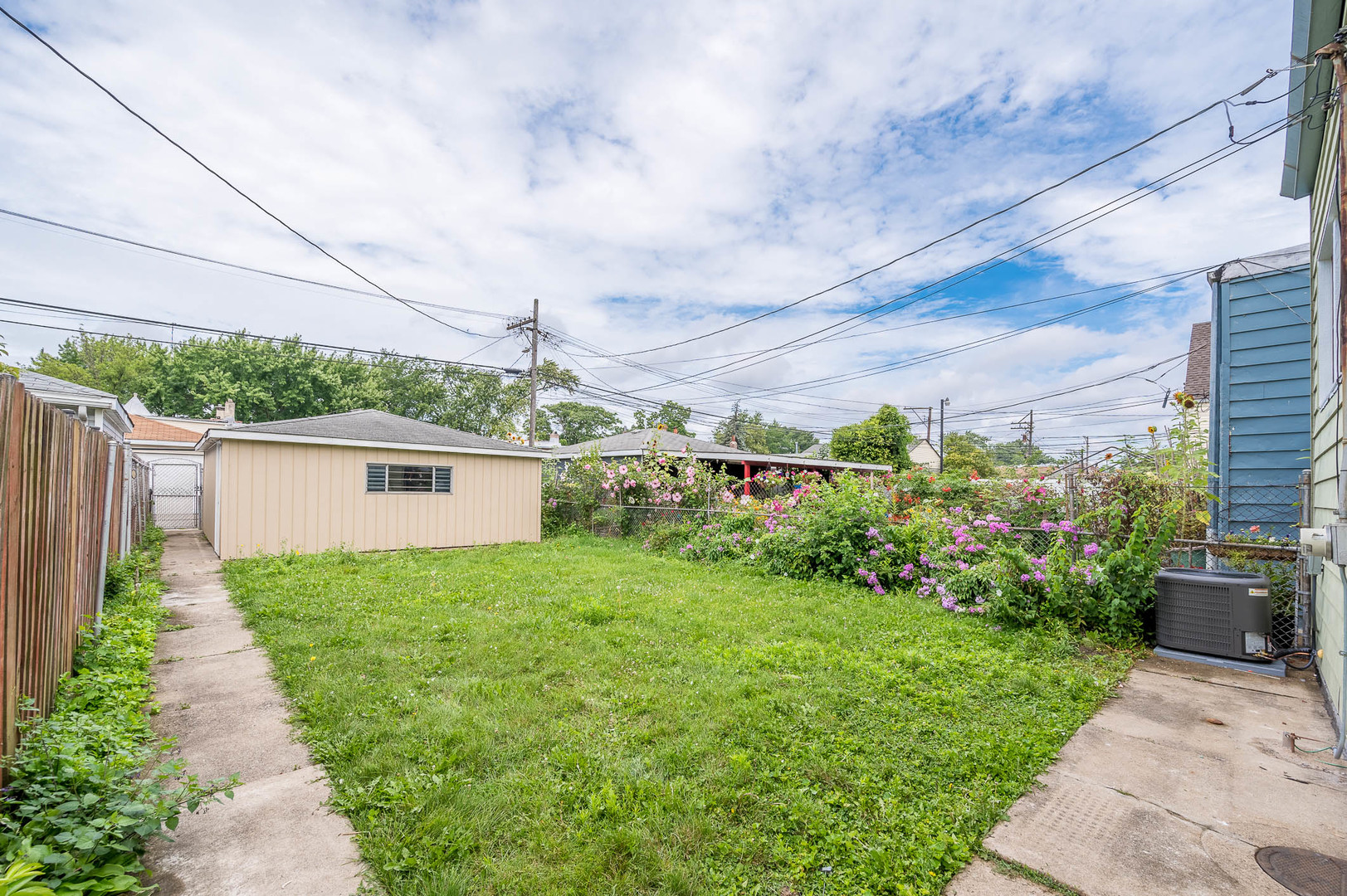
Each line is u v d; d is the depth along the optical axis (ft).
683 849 7.43
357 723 10.94
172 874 6.95
